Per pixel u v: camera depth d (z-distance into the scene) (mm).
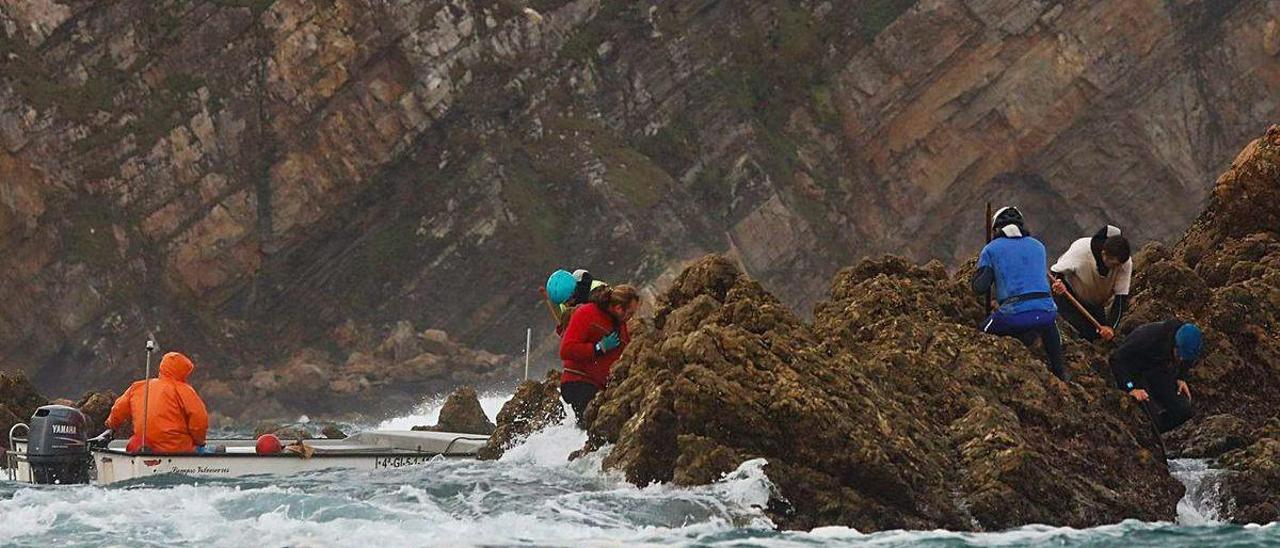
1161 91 118312
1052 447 17875
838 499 16547
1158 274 22359
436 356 96812
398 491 17922
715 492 16516
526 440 22266
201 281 97125
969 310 21219
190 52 98875
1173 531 16484
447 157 104375
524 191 104875
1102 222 118625
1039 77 117000
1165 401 19859
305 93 100750
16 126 92312
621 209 104500
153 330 93625
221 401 92000
